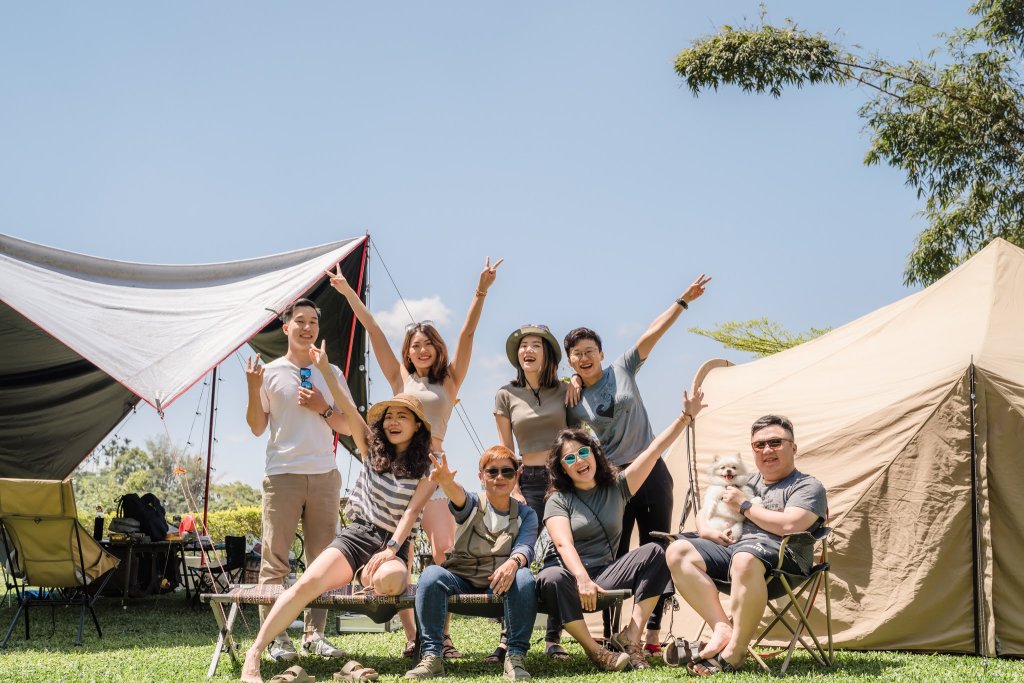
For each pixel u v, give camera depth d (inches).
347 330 346.3
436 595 166.2
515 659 162.7
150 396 232.7
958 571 192.7
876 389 215.8
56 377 336.8
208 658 192.1
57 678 164.9
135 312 280.7
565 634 239.3
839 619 197.6
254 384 186.7
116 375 237.6
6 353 318.7
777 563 164.2
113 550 310.0
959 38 588.1
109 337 256.2
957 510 194.7
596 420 203.3
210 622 281.7
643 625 175.0
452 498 174.9
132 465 885.2
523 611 165.8
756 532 169.5
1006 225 579.8
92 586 296.2
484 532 177.3
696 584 168.1
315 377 195.9
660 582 175.6
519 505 182.5
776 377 252.7
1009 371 199.3
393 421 179.0
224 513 578.9
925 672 160.1
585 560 182.1
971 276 236.1
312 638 193.5
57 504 233.5
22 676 166.7
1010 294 223.9
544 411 207.3
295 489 187.8
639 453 203.0
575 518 182.4
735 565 163.6
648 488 200.2
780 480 175.6
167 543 325.1
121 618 291.0
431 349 204.4
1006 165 581.6
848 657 182.4
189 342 264.2
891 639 193.5
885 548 198.2
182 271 327.3
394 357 218.2
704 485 241.8
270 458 190.4
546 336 208.1
